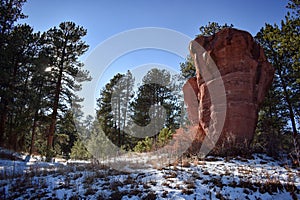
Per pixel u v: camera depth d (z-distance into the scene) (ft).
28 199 19.88
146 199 18.01
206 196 18.30
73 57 68.08
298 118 57.41
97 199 18.89
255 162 26.30
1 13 60.34
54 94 67.21
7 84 56.29
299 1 41.11
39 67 61.87
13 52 59.16
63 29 69.87
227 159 27.14
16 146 61.36
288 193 18.67
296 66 42.65
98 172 25.39
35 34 63.52
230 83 33.63
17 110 59.31
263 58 36.45
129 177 23.25
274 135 33.58
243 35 35.09
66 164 36.99
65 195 19.97
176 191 19.12
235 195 18.28
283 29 42.80
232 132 31.81
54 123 62.23
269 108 57.77
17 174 26.99
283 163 26.02
